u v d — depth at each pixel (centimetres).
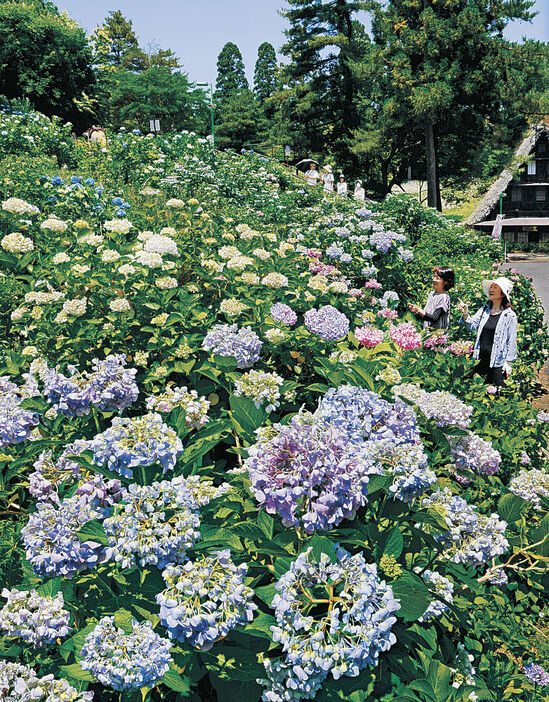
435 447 325
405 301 866
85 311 416
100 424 320
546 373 990
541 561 278
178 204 692
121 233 564
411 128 4044
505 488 328
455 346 497
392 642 183
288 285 519
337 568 182
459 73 3634
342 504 196
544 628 321
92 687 222
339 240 821
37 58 3072
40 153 1541
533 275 2770
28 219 663
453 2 3588
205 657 196
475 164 4272
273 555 207
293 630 175
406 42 3725
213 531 219
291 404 385
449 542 241
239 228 668
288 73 4831
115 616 195
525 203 5438
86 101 3259
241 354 358
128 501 196
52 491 240
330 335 408
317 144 4906
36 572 209
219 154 2430
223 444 367
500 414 464
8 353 414
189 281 524
